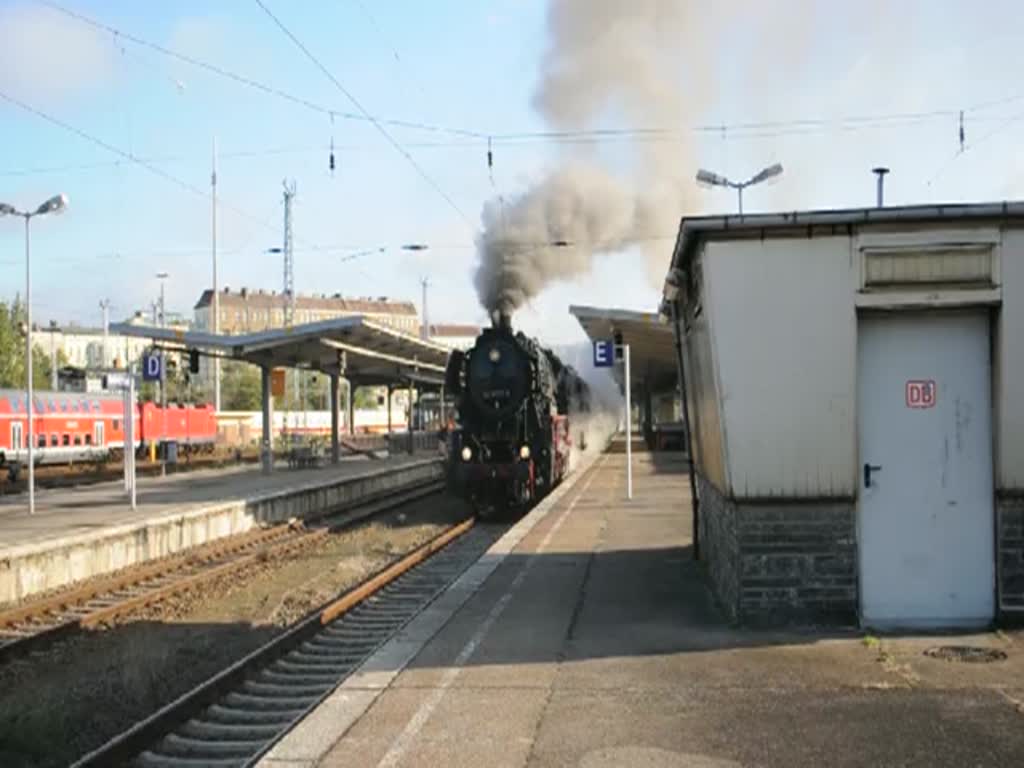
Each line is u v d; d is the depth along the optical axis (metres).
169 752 7.40
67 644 11.56
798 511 8.10
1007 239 7.73
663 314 13.53
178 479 30.89
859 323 8.12
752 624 8.17
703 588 10.43
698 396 10.77
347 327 27.14
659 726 5.94
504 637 8.36
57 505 22.33
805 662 7.16
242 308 121.50
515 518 23.81
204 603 14.03
